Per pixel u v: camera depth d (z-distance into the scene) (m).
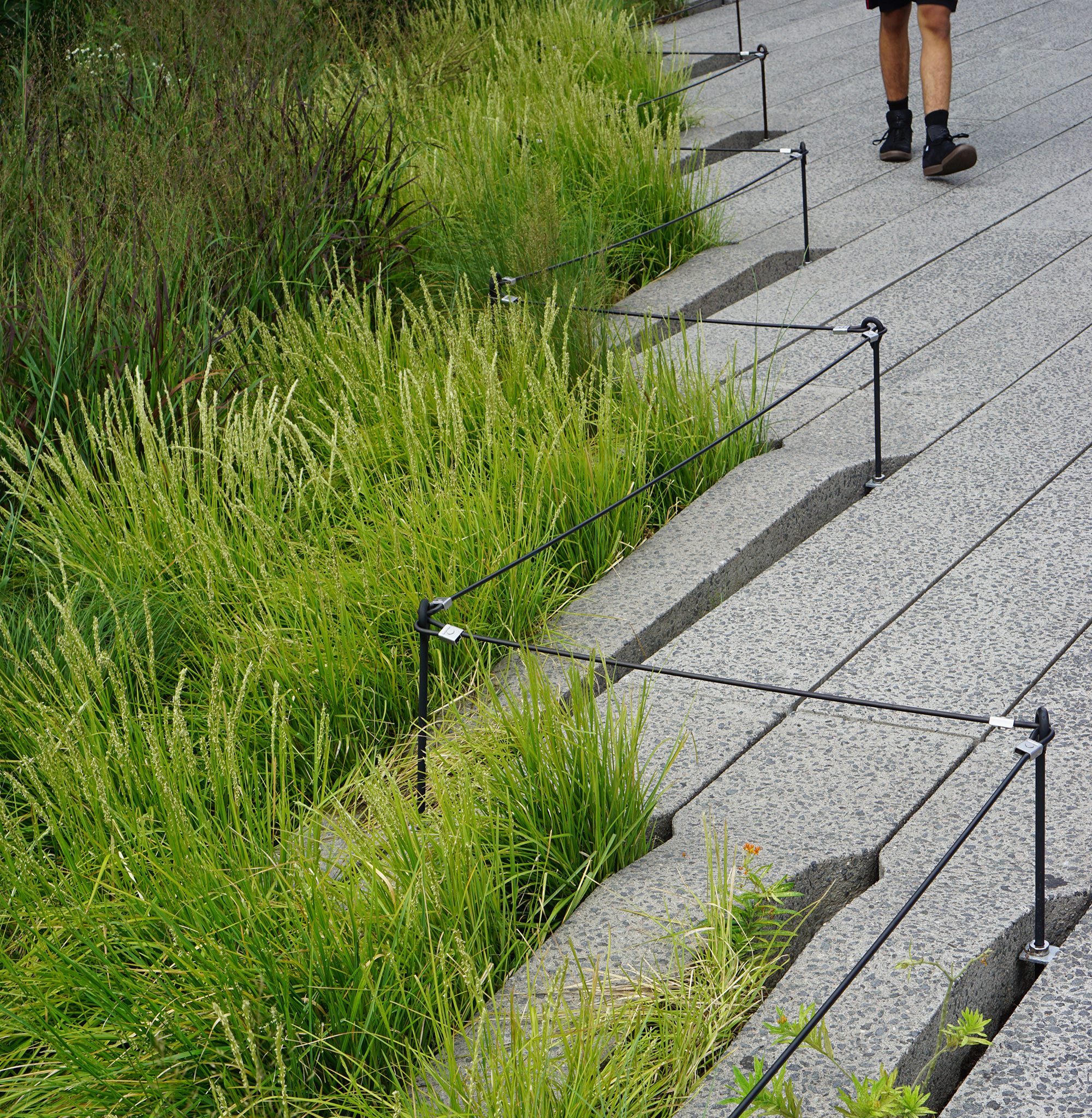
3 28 7.07
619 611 3.53
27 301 4.27
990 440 4.24
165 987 2.15
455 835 2.34
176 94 6.17
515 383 4.24
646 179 6.36
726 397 4.56
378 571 3.31
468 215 5.80
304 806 2.65
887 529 3.83
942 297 5.47
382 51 8.16
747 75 9.91
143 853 2.45
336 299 4.61
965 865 2.49
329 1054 2.14
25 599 3.40
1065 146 7.35
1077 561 3.51
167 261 4.59
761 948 2.38
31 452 3.94
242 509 3.52
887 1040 2.10
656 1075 2.10
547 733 2.59
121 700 2.59
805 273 5.96
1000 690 3.03
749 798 2.76
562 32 8.77
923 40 6.82
